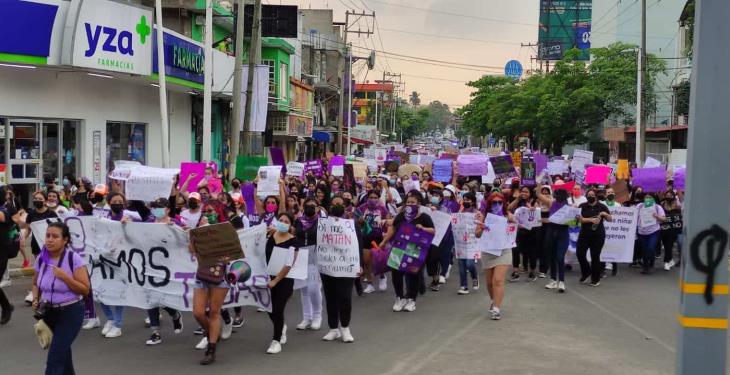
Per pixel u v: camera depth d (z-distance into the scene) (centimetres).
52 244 689
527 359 884
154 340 956
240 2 2086
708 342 535
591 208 1461
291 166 2078
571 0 7938
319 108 6047
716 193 532
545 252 1541
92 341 970
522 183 2062
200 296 871
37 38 1727
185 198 1303
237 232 939
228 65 2834
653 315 1165
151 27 2059
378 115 11438
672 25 6272
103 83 2170
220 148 3325
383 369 838
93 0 1812
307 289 1050
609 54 4928
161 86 1942
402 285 1202
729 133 530
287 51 4175
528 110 6128
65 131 2034
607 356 902
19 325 1045
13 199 1296
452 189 1587
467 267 1405
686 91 4359
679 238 1703
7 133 1839
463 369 838
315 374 817
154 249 967
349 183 2145
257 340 991
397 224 1182
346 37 6009
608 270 1700
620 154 5641
